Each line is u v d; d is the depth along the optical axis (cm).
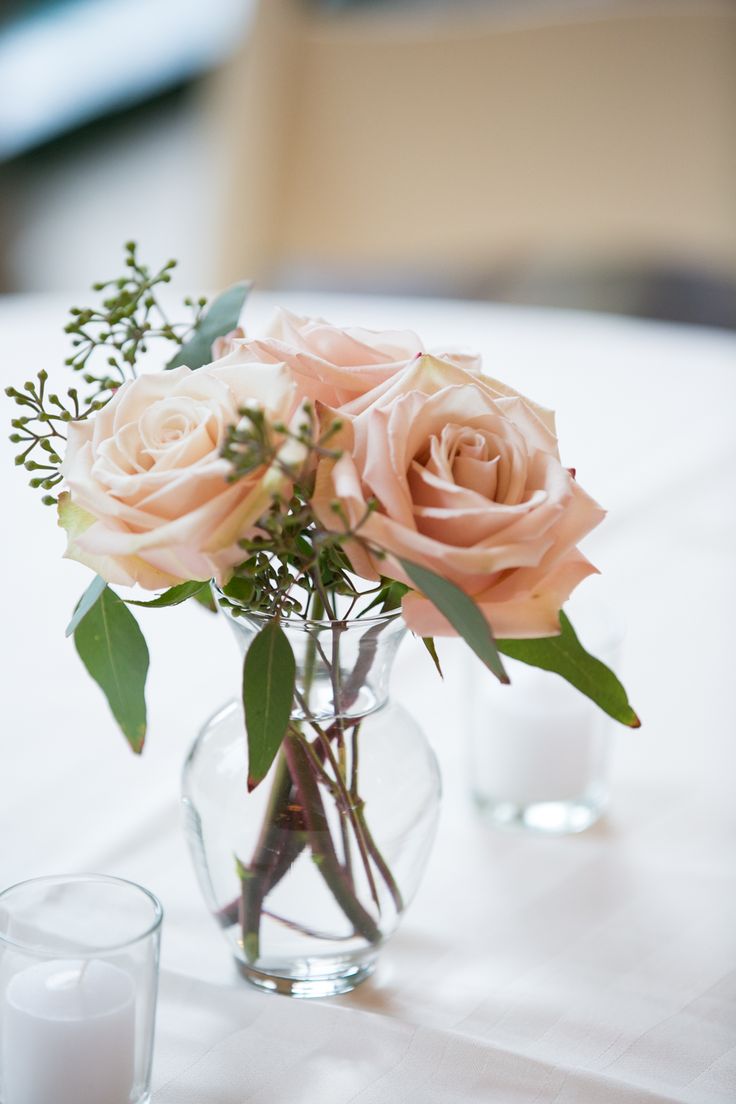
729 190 232
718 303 335
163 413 73
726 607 116
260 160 233
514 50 229
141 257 417
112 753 99
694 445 146
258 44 230
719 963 86
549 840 95
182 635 113
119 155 457
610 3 254
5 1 439
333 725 79
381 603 79
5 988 74
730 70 229
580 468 140
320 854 79
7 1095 74
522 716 94
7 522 125
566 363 168
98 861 90
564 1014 82
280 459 70
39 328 160
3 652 108
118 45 453
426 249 234
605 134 229
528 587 72
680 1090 78
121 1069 74
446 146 231
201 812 81
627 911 89
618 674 94
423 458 73
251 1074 78
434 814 82
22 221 439
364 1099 77
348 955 82
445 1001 83
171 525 70
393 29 231
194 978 83
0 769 97
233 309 83
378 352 77
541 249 333
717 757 101
